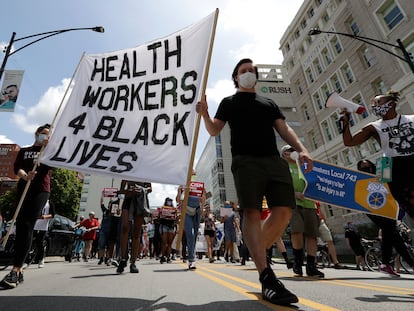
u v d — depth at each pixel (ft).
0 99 28.19
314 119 78.64
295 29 89.25
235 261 26.58
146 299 6.12
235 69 7.84
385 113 8.52
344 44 66.33
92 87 10.53
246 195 5.92
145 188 13.70
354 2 62.03
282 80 157.99
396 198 7.91
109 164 8.82
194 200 16.85
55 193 93.35
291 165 13.76
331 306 5.02
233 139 6.73
